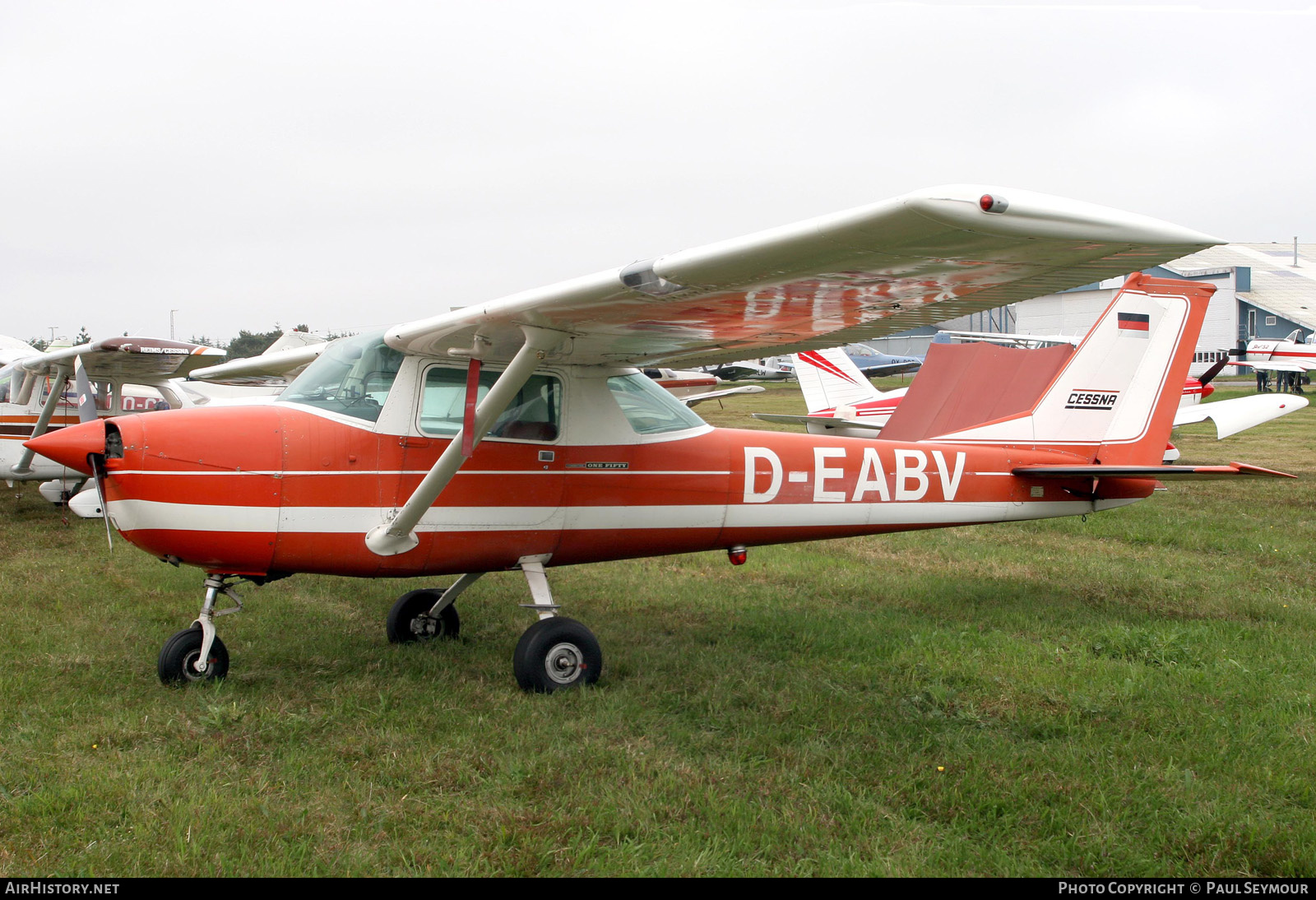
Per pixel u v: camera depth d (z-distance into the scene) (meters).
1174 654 4.90
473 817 3.09
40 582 6.71
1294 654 4.95
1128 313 6.58
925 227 2.69
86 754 3.56
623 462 5.05
